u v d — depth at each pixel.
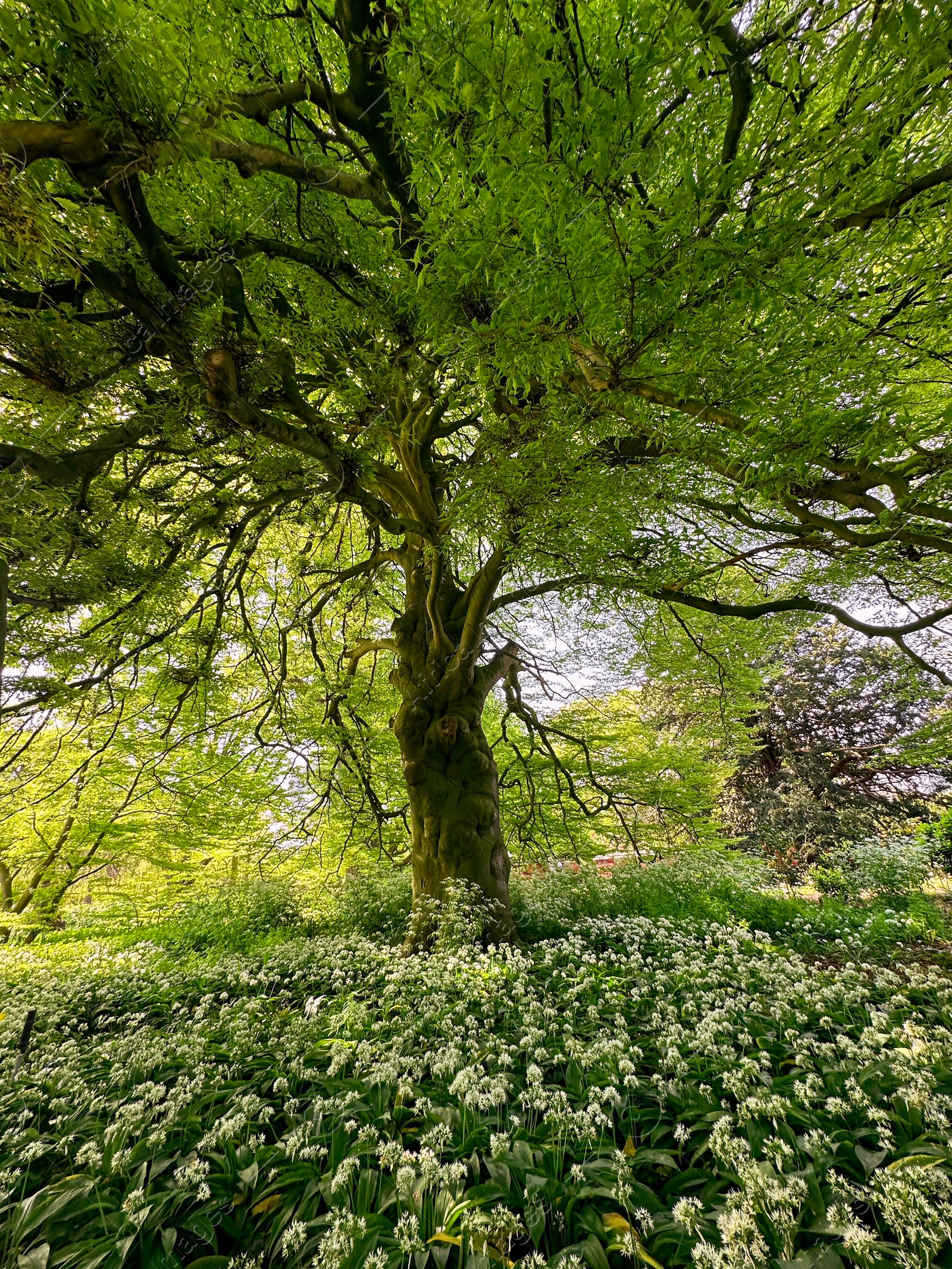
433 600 6.48
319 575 8.62
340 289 3.63
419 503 6.05
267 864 10.04
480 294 2.17
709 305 2.00
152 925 9.54
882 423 2.42
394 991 4.24
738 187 1.77
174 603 4.80
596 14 1.93
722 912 7.79
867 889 10.06
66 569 3.57
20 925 9.32
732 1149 2.30
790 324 2.25
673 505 4.22
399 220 2.78
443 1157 2.71
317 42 3.03
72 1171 2.85
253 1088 3.42
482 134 1.58
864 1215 2.30
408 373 4.05
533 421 3.30
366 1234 2.20
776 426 2.63
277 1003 5.05
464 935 5.32
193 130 1.76
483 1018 4.07
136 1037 4.04
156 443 4.09
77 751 8.55
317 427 3.89
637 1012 4.26
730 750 9.93
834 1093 2.95
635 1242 2.06
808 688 17.33
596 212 1.69
